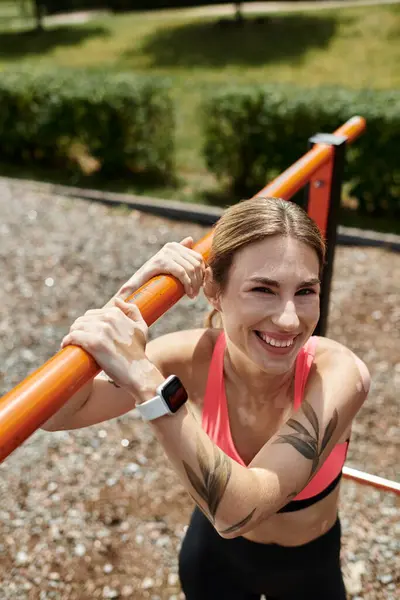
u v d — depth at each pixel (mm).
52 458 3838
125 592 2998
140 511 3443
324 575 1663
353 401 1374
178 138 10008
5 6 26312
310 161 1979
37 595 3004
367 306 5418
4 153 9484
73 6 23203
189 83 13062
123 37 18219
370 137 7004
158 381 1121
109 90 8266
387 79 12766
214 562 1728
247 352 1295
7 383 4570
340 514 3309
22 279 6027
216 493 1150
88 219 7352
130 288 1304
